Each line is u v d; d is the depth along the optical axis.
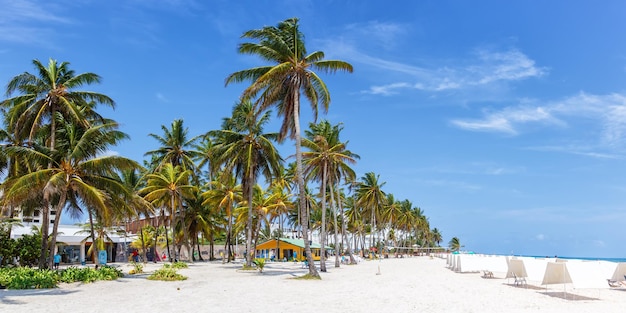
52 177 22.72
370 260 70.69
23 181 22.36
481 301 16.20
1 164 29.88
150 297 17.73
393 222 97.12
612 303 15.66
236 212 53.66
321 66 26.73
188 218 56.69
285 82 27.05
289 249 66.44
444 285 22.70
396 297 17.47
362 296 17.83
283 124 28.72
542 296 17.75
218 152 38.28
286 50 25.81
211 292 19.50
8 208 24.77
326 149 37.31
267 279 26.69
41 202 27.61
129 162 25.55
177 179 44.91
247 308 14.66
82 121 27.61
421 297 17.45
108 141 26.73
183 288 21.31
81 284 22.83
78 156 24.67
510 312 13.64
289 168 62.00
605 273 20.61
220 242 88.12
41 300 16.66
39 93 28.11
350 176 43.12
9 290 19.86
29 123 28.27
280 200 54.44
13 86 27.25
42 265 25.23
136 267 32.34
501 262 28.89
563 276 17.05
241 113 36.78
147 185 47.44
